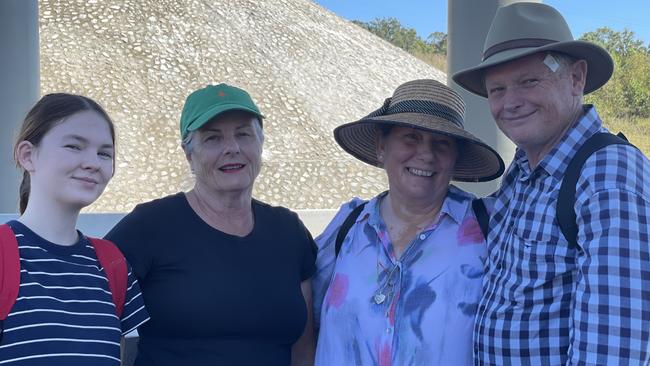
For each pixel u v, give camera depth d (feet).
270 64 68.54
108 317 6.37
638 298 5.35
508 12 6.75
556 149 6.34
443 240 7.45
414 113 7.54
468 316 7.03
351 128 8.43
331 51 77.92
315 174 47.52
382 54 84.84
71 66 59.52
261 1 82.28
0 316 5.69
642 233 5.45
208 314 7.39
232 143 7.77
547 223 6.17
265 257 7.91
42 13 67.67
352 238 7.96
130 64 61.87
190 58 65.31
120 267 6.79
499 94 6.88
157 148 49.44
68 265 6.28
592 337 5.46
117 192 42.09
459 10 17.92
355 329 7.36
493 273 6.77
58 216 6.38
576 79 6.70
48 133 6.32
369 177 48.19
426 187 7.57
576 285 5.78
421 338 7.01
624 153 5.84
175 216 7.73
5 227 6.11
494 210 7.25
